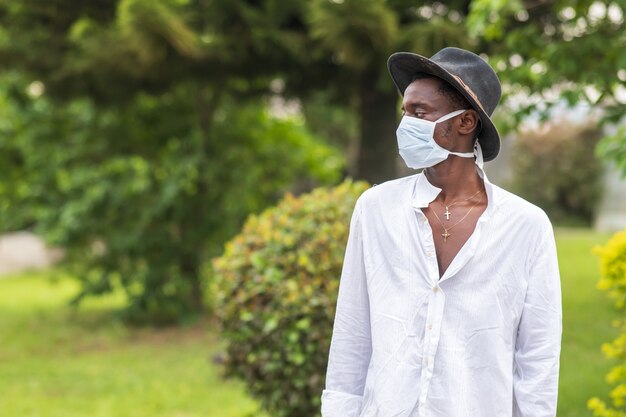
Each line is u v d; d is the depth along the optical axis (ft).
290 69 24.85
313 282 12.41
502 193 6.44
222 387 20.83
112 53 22.91
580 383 17.95
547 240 6.36
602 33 14.60
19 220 32.14
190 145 30.12
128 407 19.13
